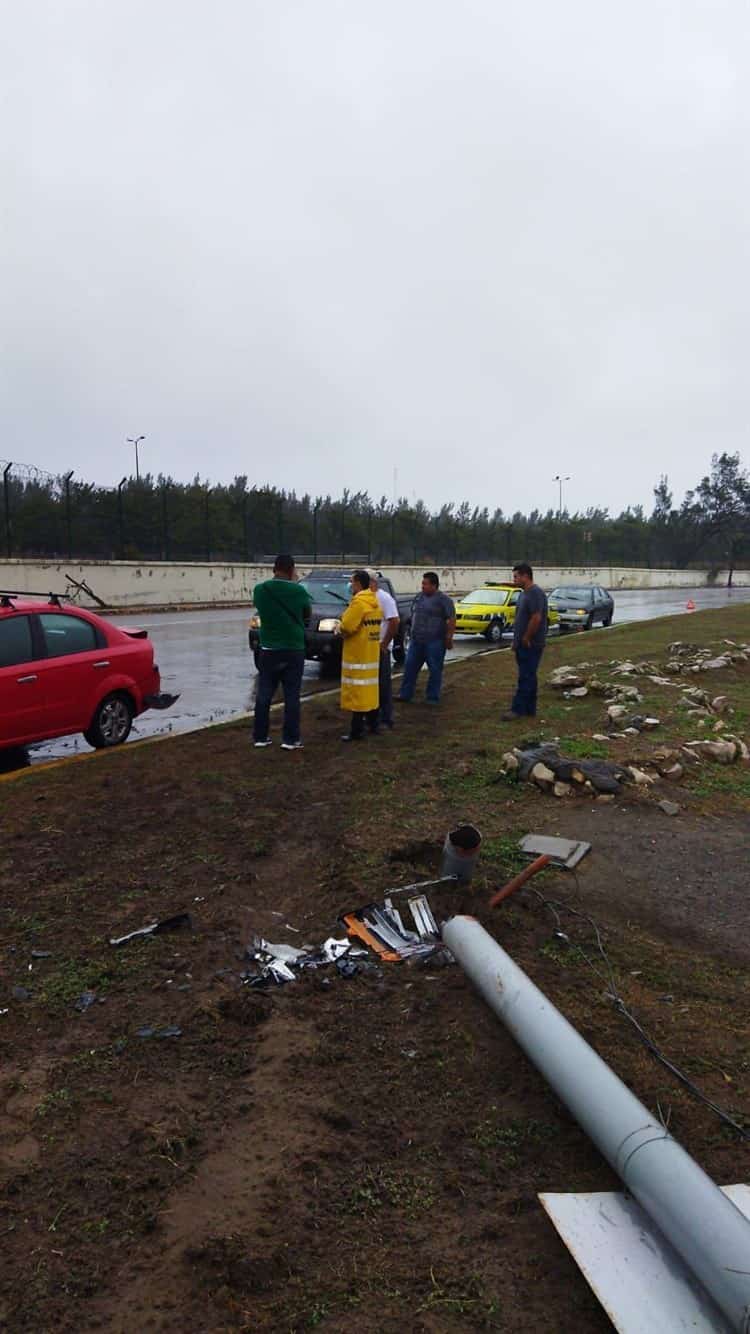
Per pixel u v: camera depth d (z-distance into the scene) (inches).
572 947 174.2
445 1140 117.3
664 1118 122.8
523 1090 127.9
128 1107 121.6
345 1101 124.8
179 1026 141.8
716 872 220.7
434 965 163.2
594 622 1080.8
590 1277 91.3
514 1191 108.2
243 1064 132.6
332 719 396.5
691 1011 153.4
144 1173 109.0
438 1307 91.2
